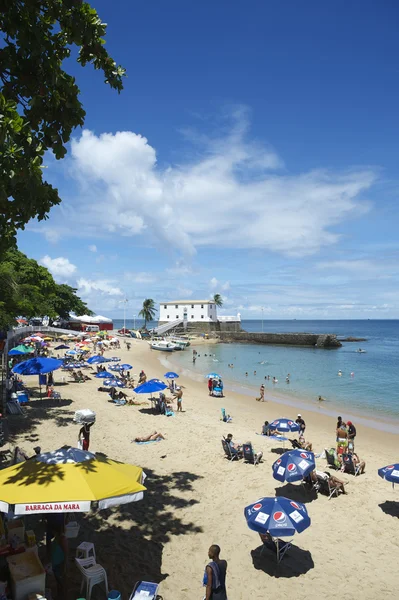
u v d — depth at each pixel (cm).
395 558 897
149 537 936
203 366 5375
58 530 759
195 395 3161
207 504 1124
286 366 5469
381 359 6500
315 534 990
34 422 1825
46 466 710
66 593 678
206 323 11631
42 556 801
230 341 10688
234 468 1412
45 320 7700
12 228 759
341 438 1680
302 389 3653
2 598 600
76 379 3142
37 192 677
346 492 1240
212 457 1520
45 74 727
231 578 812
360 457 1697
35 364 2023
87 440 1384
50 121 766
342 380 4203
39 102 729
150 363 5294
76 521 991
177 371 4691
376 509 1129
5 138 536
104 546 883
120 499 662
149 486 1227
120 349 6912
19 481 671
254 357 6794
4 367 2053
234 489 1233
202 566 837
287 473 1105
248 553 898
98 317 9344
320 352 7906
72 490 649
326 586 795
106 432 1789
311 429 2234
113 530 958
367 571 847
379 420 2509
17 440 1541
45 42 712
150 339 9488
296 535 984
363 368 5266
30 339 4153
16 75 725
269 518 812
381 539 973
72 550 858
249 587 787
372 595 772
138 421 2028
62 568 692
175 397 2780
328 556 897
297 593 773
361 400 3158
